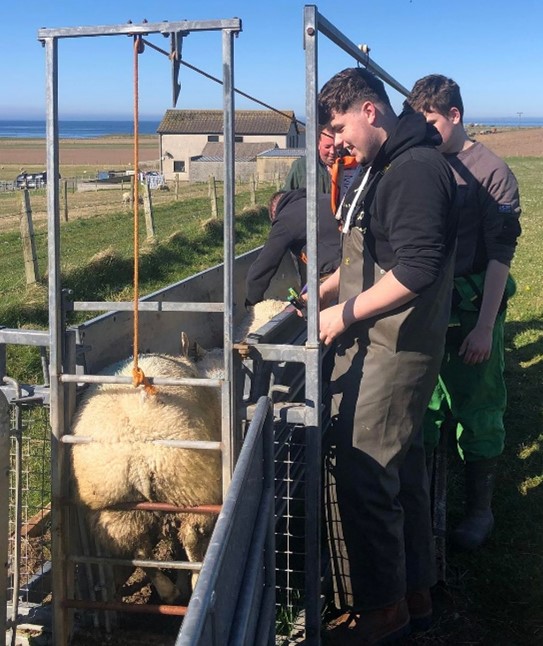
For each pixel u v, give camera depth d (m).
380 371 2.98
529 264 15.57
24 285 11.75
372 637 3.20
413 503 3.34
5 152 115.75
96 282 12.52
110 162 96.25
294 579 3.76
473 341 3.95
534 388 7.33
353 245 3.11
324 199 4.71
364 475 3.03
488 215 3.98
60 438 3.07
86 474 3.07
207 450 3.14
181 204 30.67
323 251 4.72
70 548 3.21
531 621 3.66
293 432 3.71
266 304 5.68
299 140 72.94
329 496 3.23
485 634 3.56
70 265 12.97
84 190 50.31
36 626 3.42
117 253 13.54
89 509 3.14
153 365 3.57
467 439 4.28
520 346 8.92
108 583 3.31
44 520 4.44
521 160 79.50
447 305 3.05
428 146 2.86
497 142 105.44
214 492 3.19
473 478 4.34
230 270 2.88
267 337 3.21
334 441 3.12
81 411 3.16
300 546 3.90
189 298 5.02
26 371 7.52
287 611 3.42
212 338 5.46
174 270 14.18
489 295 3.97
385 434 3.01
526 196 38.56
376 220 2.95
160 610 3.11
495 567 4.11
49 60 2.87
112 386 3.26
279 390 3.18
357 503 3.05
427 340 2.98
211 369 4.07
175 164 70.12
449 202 2.83
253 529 2.48
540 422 6.38
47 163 2.95
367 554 3.10
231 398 2.97
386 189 2.82
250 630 2.28
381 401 2.98
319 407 2.99
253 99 3.46
